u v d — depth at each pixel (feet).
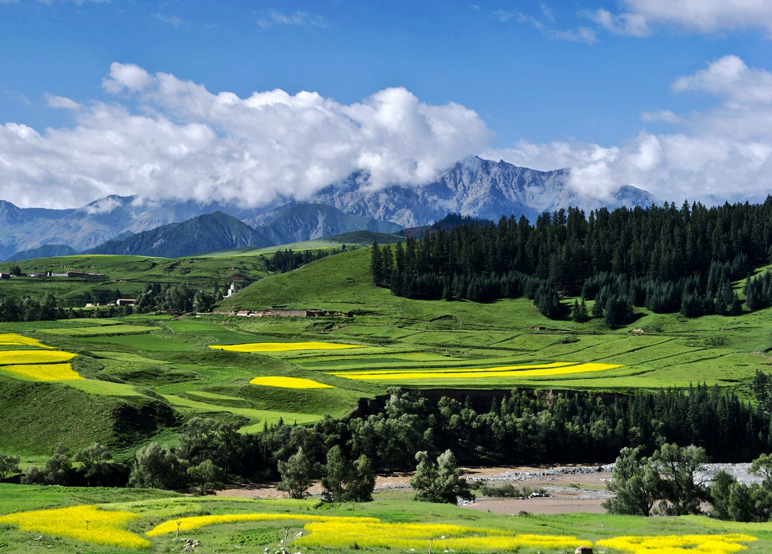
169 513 192.95
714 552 164.76
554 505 319.27
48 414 375.86
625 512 288.30
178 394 464.65
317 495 313.94
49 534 155.74
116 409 368.68
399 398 458.09
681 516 249.75
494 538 170.19
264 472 353.31
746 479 395.14
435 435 449.48
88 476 290.56
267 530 172.14
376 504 243.19
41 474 278.26
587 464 459.73
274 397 463.01
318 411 436.35
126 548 148.97
